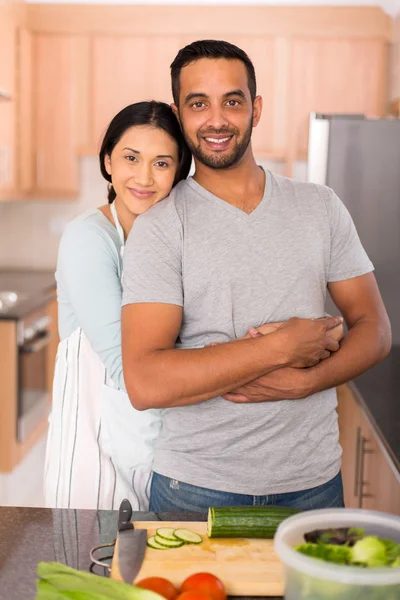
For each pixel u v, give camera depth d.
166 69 4.72
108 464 1.66
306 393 1.48
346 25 4.65
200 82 1.49
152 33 4.71
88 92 4.78
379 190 3.06
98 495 1.66
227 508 1.19
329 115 3.07
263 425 1.49
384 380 2.61
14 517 1.27
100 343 1.63
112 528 1.24
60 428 1.69
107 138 1.73
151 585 0.98
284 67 4.70
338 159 3.06
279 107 4.74
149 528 1.21
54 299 4.75
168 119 1.69
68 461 1.67
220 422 1.49
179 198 1.56
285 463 1.50
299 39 4.68
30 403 4.23
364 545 0.94
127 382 1.45
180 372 1.40
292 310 1.53
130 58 4.74
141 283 1.48
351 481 2.72
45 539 1.19
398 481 1.77
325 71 4.69
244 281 1.50
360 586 0.89
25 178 4.76
